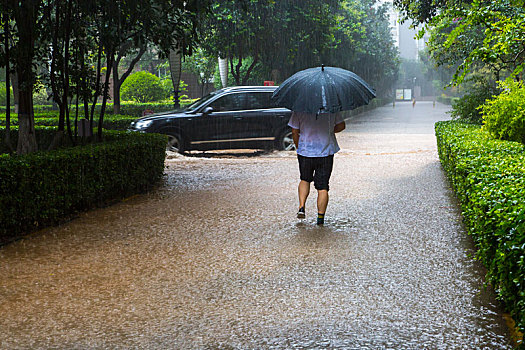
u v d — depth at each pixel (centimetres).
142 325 405
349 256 577
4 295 473
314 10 2998
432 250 595
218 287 488
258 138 1605
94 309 439
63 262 570
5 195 640
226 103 1597
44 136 1420
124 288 488
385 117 4472
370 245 619
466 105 1587
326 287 483
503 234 370
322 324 402
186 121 1548
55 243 647
